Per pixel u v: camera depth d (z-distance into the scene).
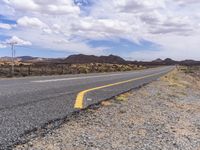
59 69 53.16
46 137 5.02
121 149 4.88
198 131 7.14
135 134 6.05
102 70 66.12
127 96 12.33
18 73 32.62
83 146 4.82
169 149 5.19
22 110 6.83
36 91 11.02
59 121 6.16
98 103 9.24
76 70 53.03
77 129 5.86
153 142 5.55
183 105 12.62
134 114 8.36
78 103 8.66
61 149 4.55
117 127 6.48
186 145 5.59
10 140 4.55
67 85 15.01
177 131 6.82
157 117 8.44
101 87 15.16
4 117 5.95
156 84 22.23
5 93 9.87
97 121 6.79
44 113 6.74
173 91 19.28
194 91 23.70
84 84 16.53
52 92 10.98
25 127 5.37
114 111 8.35
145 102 11.46
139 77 31.95
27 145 4.48
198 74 77.75
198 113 10.65
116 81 21.70
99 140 5.29
